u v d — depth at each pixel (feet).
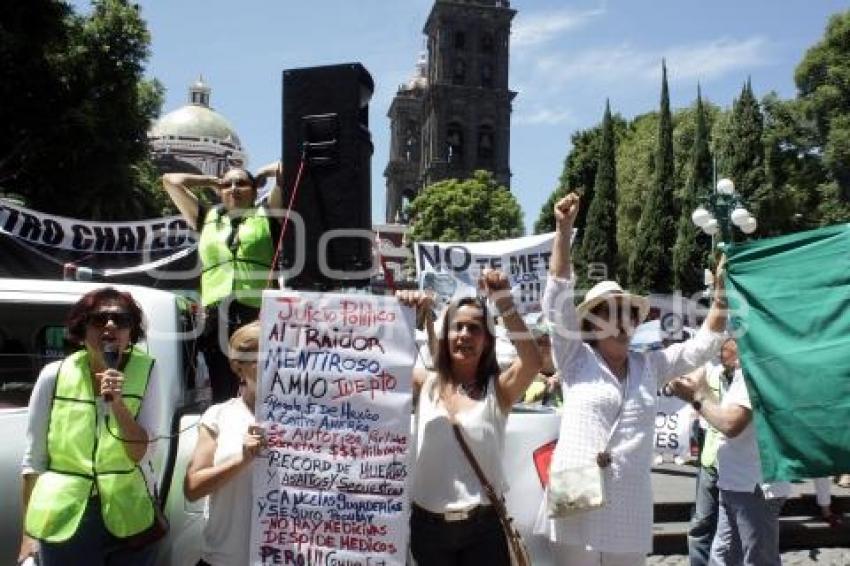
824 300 15.56
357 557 11.67
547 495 12.84
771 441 15.66
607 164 149.28
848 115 122.31
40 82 62.64
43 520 11.08
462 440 11.83
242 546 11.91
